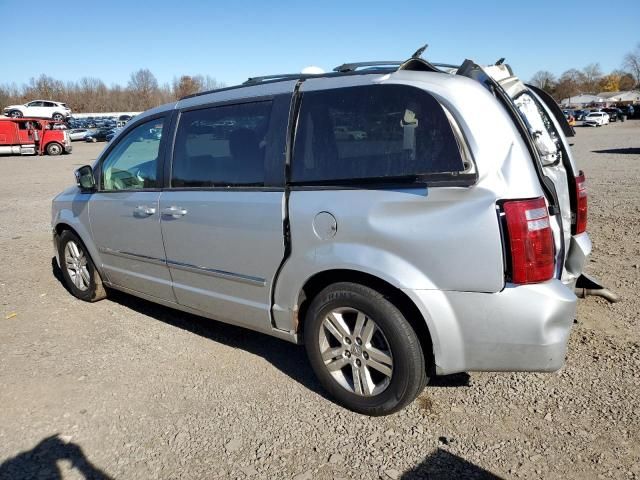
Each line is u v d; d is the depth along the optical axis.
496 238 2.50
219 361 3.75
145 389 3.38
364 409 3.01
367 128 2.87
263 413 3.10
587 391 3.20
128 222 4.13
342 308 2.98
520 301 2.52
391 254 2.73
